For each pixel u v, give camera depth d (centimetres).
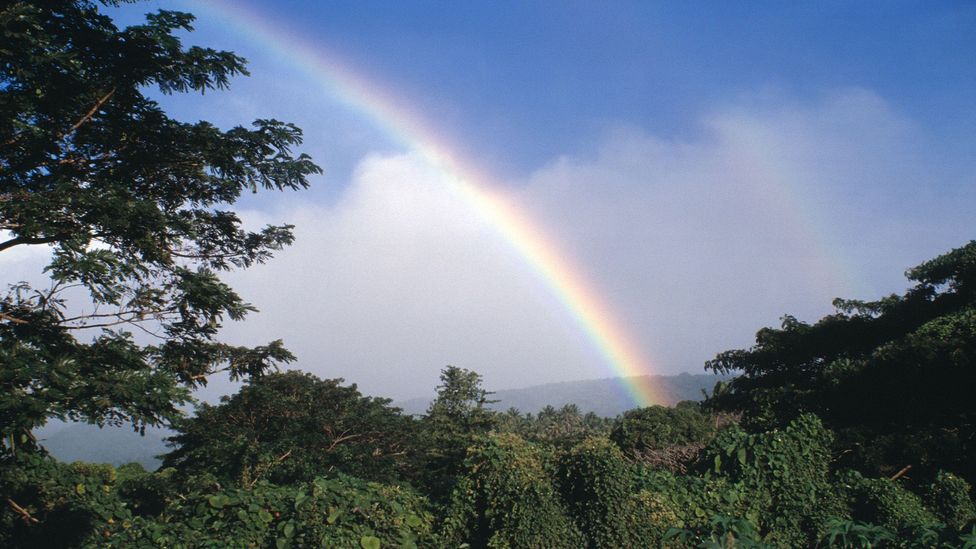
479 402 3675
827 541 566
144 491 1293
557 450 809
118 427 809
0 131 830
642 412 2439
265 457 1344
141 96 1013
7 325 853
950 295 1800
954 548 479
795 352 1981
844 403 1334
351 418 1977
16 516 988
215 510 690
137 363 877
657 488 788
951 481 907
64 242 764
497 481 743
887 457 1080
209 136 1046
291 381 1995
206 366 1109
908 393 1236
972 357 1130
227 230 1145
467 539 737
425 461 2097
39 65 804
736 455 890
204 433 1609
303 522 650
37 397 686
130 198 872
